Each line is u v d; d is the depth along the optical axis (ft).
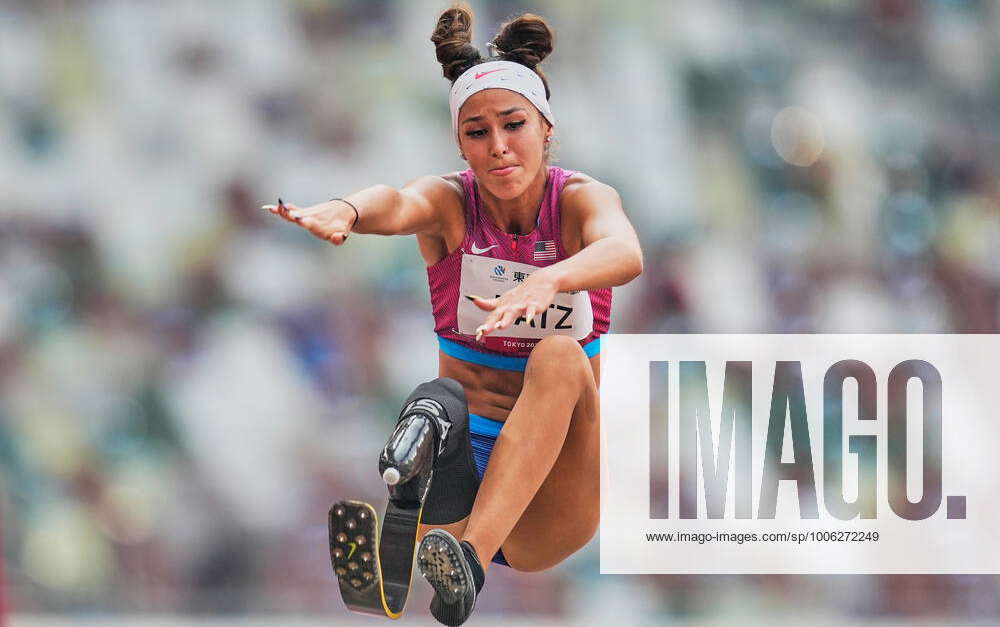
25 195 95.81
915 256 101.09
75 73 99.81
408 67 102.73
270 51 101.91
